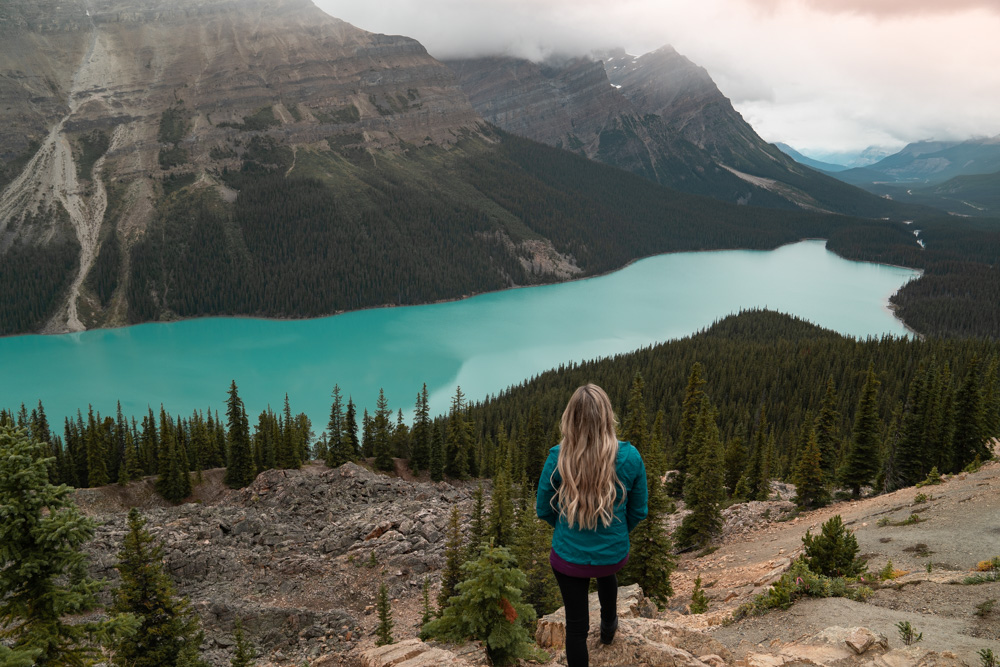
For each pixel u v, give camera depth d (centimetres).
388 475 9150
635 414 6744
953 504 2669
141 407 17462
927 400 5409
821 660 847
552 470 588
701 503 4028
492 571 1194
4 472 1198
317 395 18400
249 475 8431
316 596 4294
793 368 14938
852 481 4878
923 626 1038
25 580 1222
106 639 1295
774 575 2164
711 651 838
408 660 1025
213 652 3456
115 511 7475
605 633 793
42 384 19612
